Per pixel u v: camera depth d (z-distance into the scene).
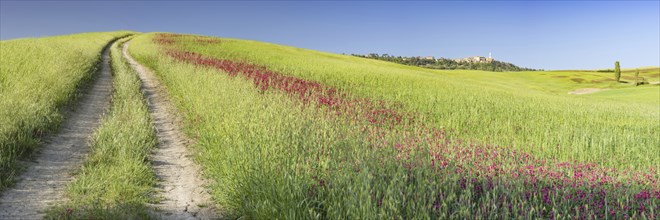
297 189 5.24
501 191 5.59
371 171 5.48
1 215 5.37
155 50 37.72
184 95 14.73
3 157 7.08
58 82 14.89
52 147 8.88
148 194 6.56
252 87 15.23
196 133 10.59
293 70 30.72
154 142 9.66
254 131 8.26
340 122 10.95
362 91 22.41
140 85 19.12
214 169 7.35
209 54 43.81
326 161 6.09
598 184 6.64
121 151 8.05
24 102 10.70
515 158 9.14
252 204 5.60
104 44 50.06
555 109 21.62
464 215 4.50
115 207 5.66
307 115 10.48
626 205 5.41
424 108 17.80
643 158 10.90
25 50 23.33
